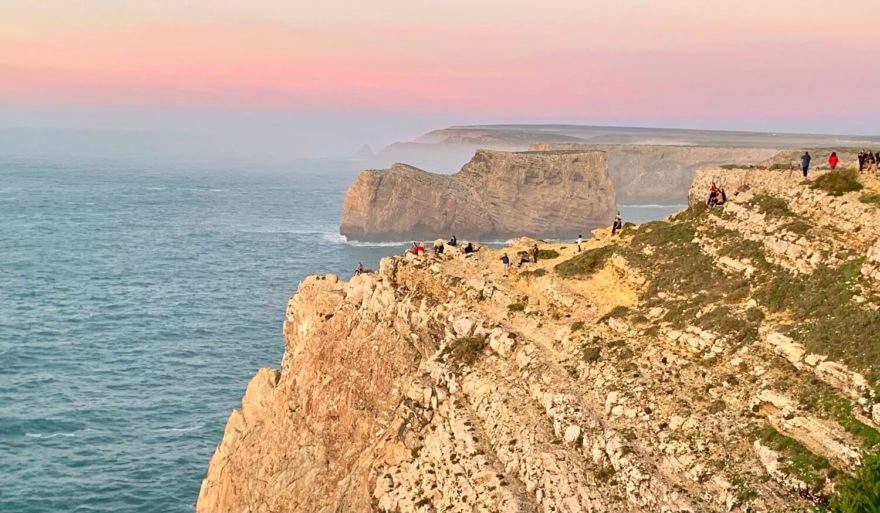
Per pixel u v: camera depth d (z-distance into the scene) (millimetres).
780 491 30453
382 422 50719
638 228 57906
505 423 40125
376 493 42656
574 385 41125
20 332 126812
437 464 40781
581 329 45750
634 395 38188
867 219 41938
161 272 182375
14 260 192750
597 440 36000
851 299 36656
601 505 33281
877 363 32250
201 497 61156
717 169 58031
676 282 47000
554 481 35031
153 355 116500
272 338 127000
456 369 45938
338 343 55938
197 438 87812
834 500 28781
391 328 53438
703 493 31938
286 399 57000
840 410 31969
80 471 79438
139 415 93562
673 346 41344
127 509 72625
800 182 49188
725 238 48750
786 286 40562
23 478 77438
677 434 35094
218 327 133125
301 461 52531
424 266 57062
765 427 33406
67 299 152125
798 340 36188
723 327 39906
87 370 108938
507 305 50875
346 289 61688
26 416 91875
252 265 192250
